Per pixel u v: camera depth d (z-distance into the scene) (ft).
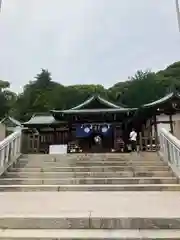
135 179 28.02
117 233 13.17
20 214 15.14
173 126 59.88
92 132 66.54
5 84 147.95
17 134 37.19
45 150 63.41
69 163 34.27
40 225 14.24
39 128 78.59
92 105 65.31
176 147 29.07
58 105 138.51
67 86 155.63
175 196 21.94
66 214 15.06
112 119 65.41
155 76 140.26
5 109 135.23
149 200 19.98
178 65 153.58
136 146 55.93
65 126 76.07
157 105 57.77
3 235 13.07
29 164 34.53
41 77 175.42
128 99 130.31
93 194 23.44
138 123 73.51
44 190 26.09
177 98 57.31
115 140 65.92
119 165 33.32
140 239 12.41
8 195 23.20
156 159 35.42
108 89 151.74
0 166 30.35
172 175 29.71
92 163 33.86
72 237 12.68
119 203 18.74
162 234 12.91
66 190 25.98
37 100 142.72
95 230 13.75
